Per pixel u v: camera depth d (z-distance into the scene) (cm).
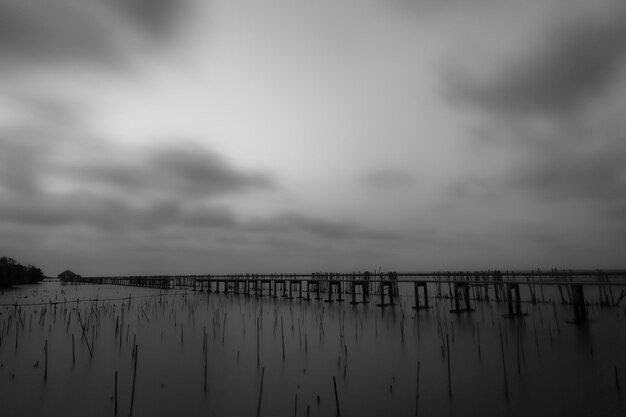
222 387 1992
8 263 13738
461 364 2284
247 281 8156
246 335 3366
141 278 13262
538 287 8719
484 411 1611
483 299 5581
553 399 1698
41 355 2733
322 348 2784
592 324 3322
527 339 2842
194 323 4128
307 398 1816
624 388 1778
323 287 8025
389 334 3203
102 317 4700
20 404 1809
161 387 2012
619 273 3906
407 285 10531
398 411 1639
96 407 1762
